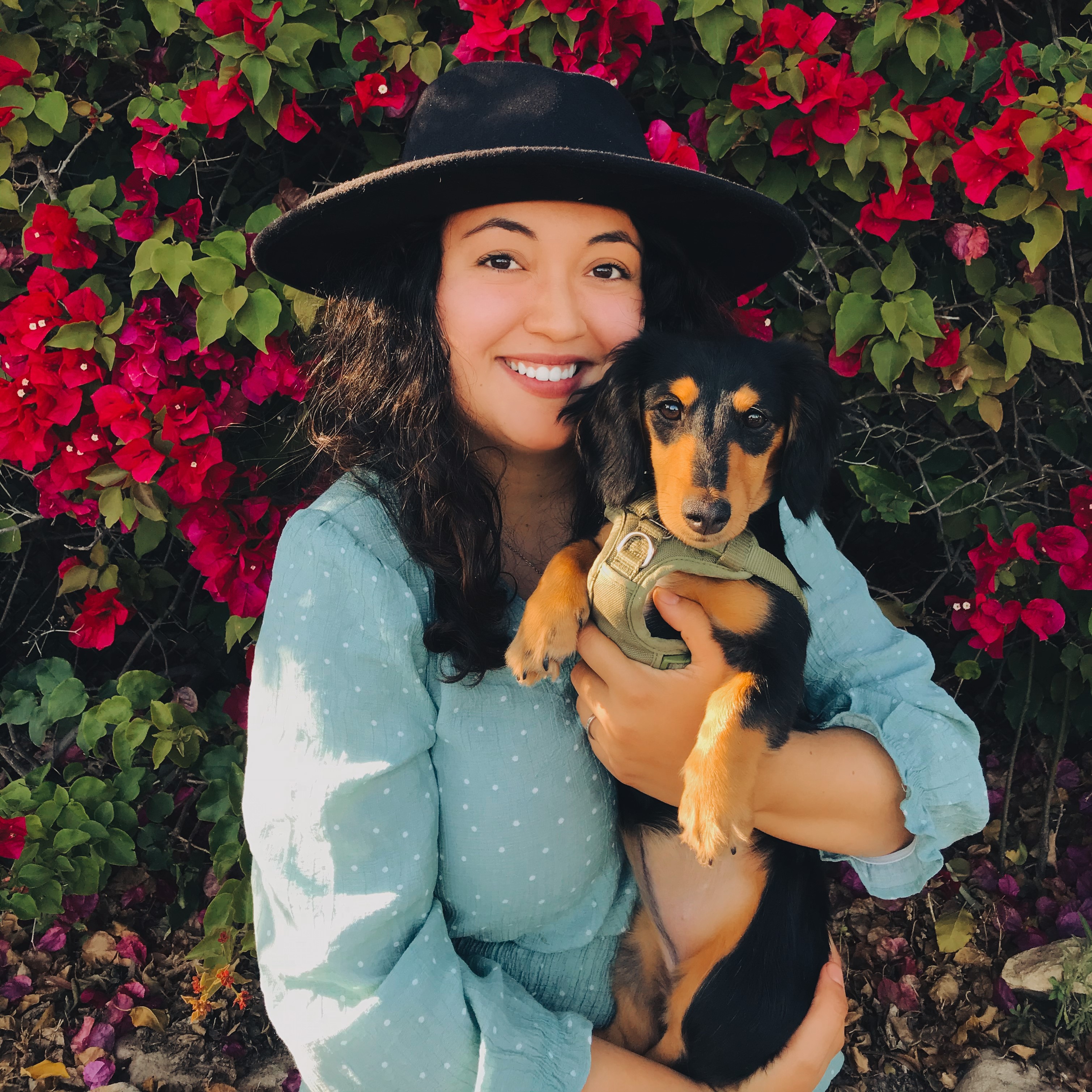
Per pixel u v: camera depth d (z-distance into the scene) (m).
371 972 1.25
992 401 2.46
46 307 2.24
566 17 2.20
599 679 1.48
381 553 1.41
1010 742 3.35
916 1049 2.60
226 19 2.18
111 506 2.35
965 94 2.47
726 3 2.28
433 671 1.40
